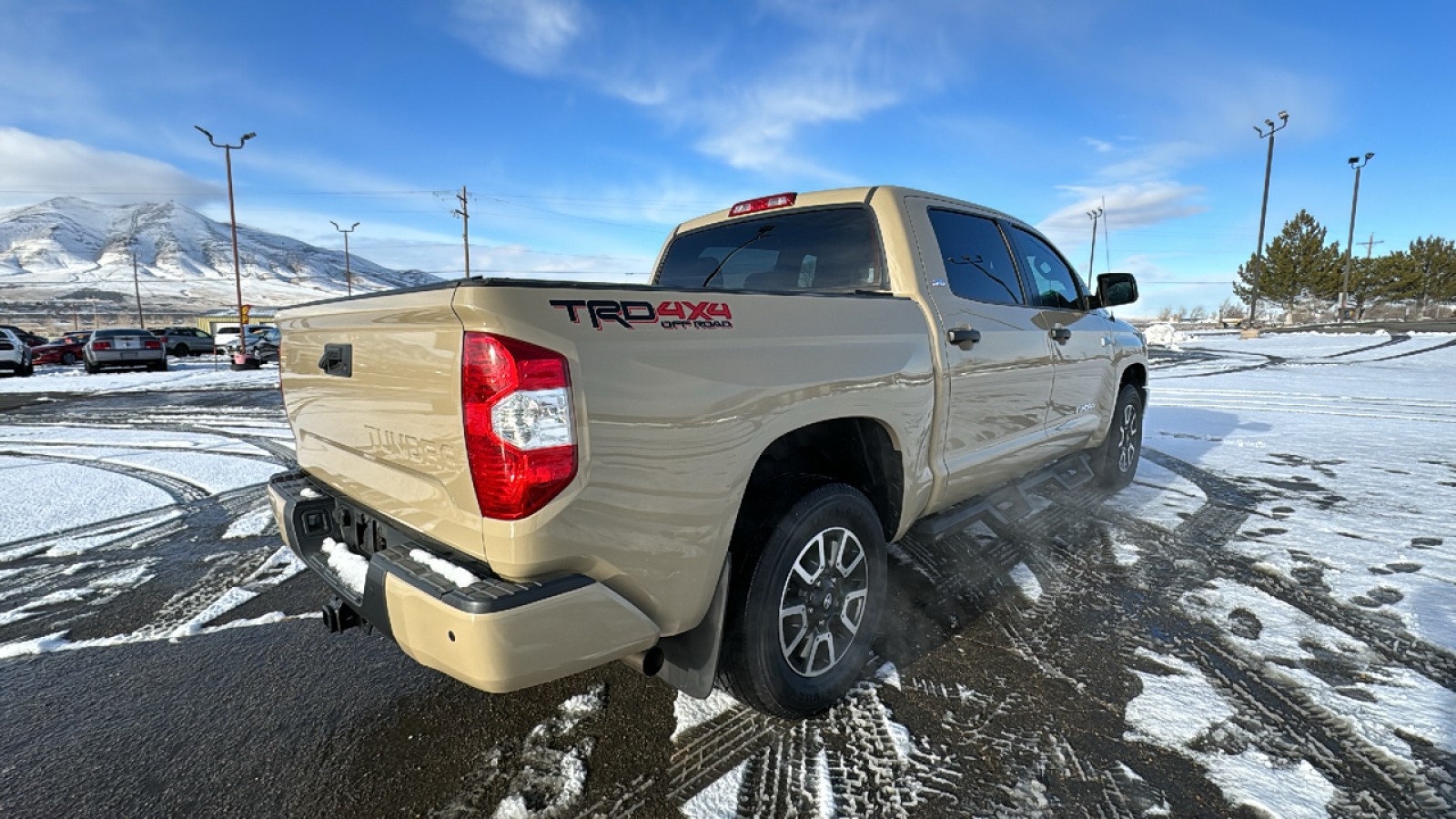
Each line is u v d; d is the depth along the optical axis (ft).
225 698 8.51
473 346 5.39
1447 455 21.01
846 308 8.11
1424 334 80.84
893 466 8.86
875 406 8.19
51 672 9.17
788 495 7.60
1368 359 59.16
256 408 38.88
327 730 7.84
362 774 7.09
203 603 11.33
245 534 14.92
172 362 96.12
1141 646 9.41
